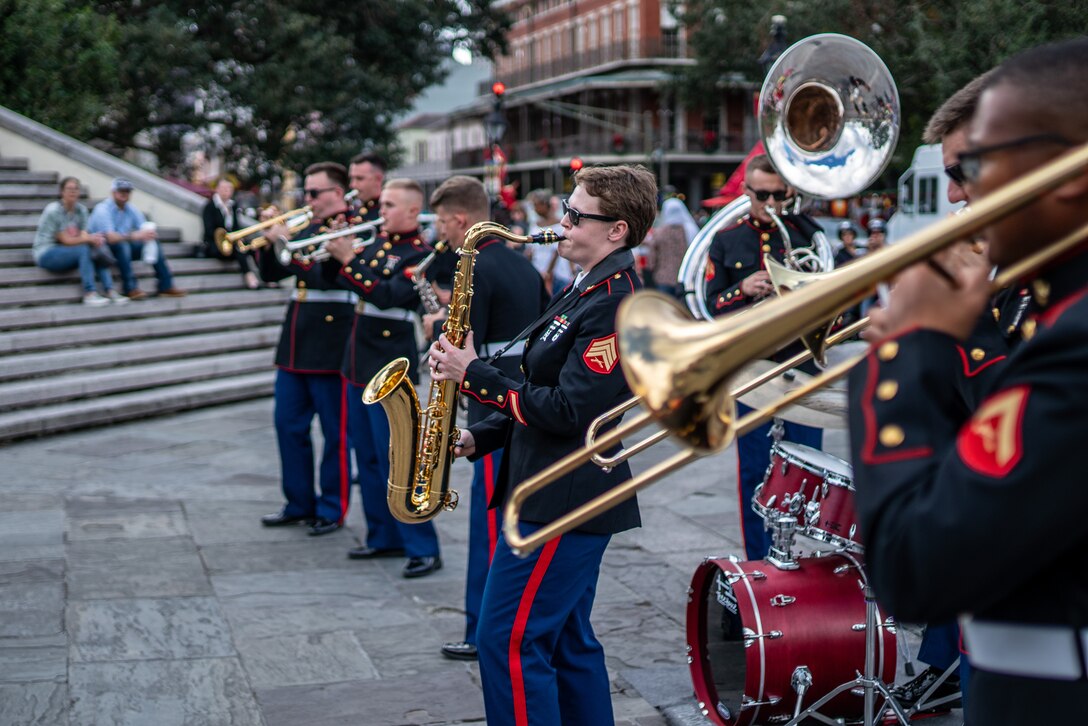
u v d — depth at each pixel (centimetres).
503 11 2784
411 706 385
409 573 527
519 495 189
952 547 120
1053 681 127
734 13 3011
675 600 494
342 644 442
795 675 328
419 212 529
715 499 670
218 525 613
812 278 305
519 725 282
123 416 926
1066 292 130
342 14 2512
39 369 930
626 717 376
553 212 1120
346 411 571
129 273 1112
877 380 133
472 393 296
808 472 342
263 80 2262
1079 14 1388
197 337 1098
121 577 519
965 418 173
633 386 143
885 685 335
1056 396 118
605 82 4859
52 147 1330
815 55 386
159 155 2492
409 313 554
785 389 330
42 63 1600
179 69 2253
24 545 566
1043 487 116
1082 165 115
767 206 451
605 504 172
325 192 574
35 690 391
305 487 607
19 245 1117
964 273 133
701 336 139
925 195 1638
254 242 566
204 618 468
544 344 295
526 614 283
